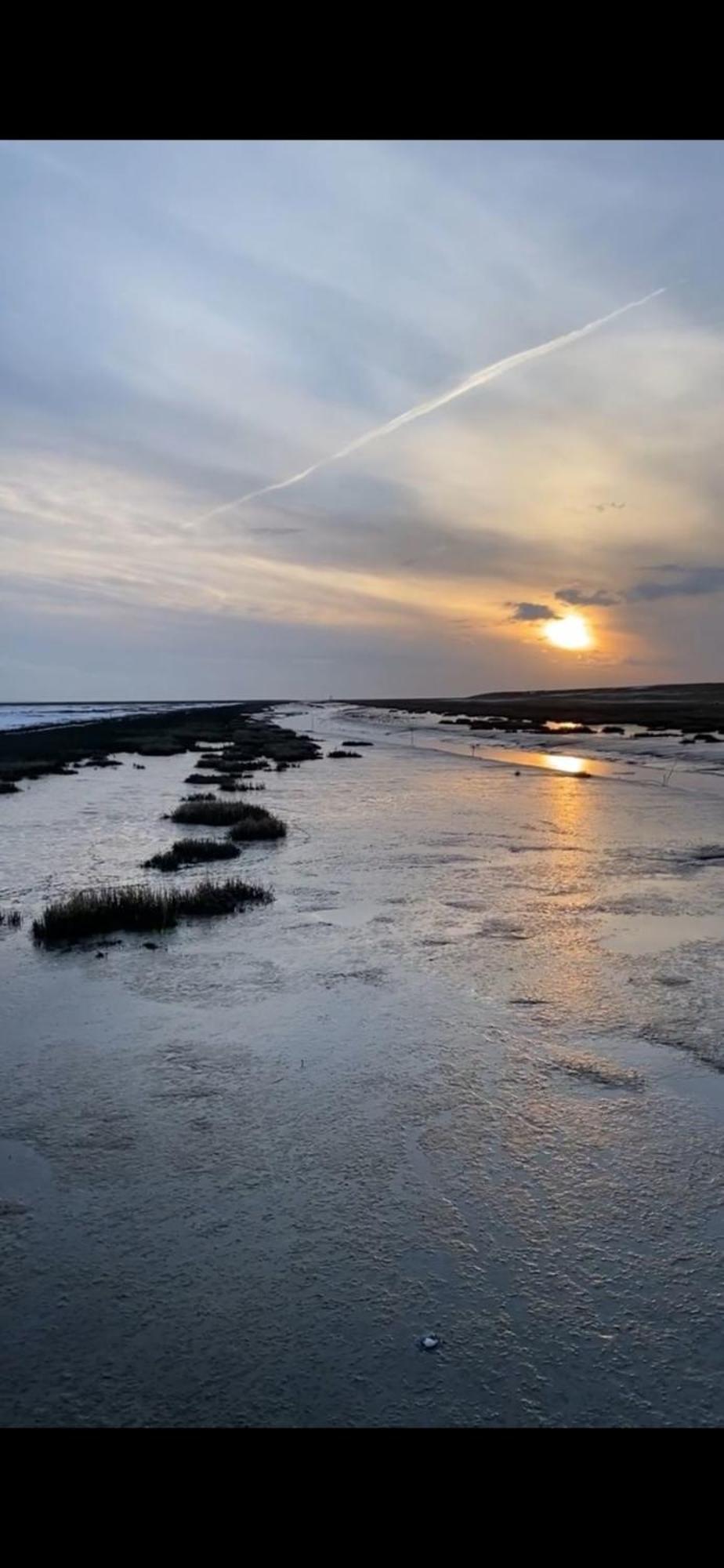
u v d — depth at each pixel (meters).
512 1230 5.09
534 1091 6.91
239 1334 4.25
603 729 69.56
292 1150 6.02
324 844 18.70
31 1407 3.82
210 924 12.09
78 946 10.97
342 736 66.62
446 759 44.03
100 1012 8.64
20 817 22.80
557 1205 5.35
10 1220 5.23
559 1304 4.46
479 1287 4.58
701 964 10.20
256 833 19.23
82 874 15.45
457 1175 5.69
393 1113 6.54
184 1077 7.18
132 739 57.91
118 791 29.05
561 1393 3.88
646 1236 5.02
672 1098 6.79
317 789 29.95
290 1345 4.18
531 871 15.88
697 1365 4.05
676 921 12.27
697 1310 4.41
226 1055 7.60
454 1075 7.20
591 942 11.15
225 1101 6.75
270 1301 4.48
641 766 39.50
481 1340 4.20
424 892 14.09
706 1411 3.78
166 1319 4.36
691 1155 5.95
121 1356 4.11
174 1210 5.32
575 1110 6.59
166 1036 8.02
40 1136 6.24
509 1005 8.83
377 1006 8.80
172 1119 6.48
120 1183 5.62
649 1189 5.53
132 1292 4.56
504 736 64.38
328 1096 6.82
